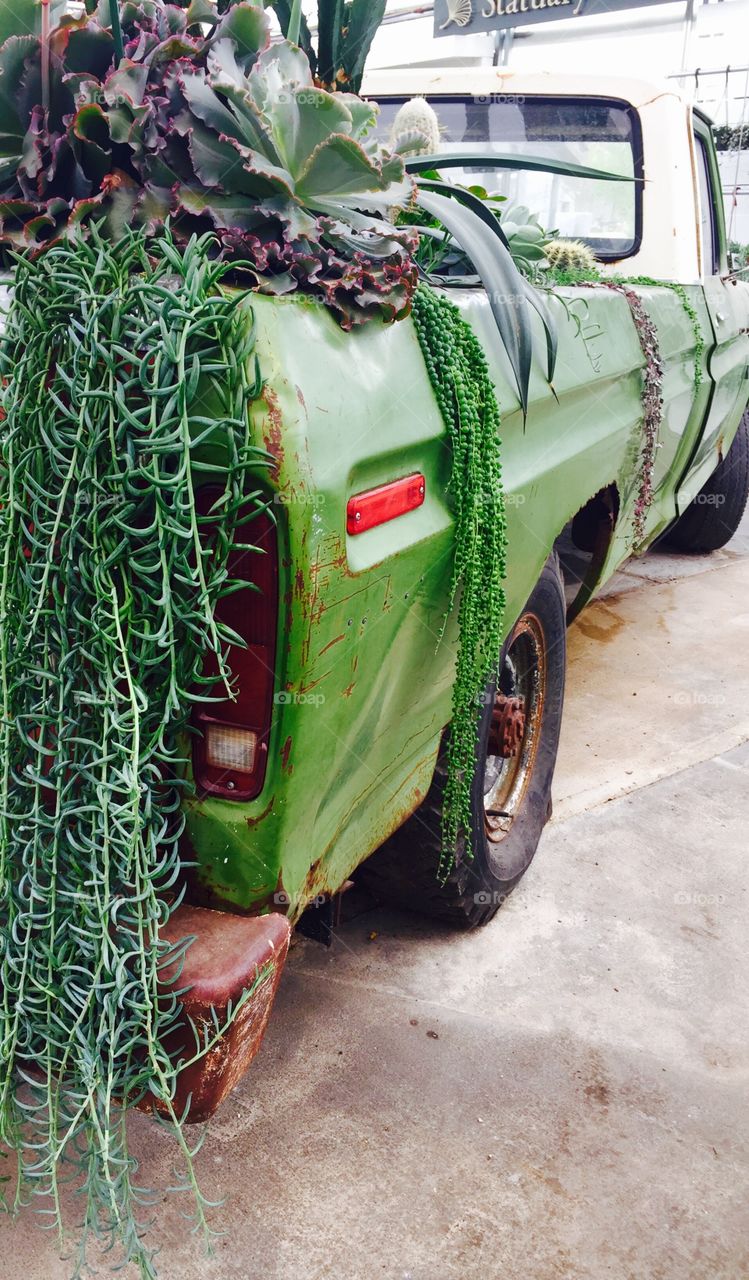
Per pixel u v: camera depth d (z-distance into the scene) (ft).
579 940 8.36
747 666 14.03
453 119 11.87
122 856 4.12
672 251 11.39
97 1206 5.63
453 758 6.46
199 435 3.93
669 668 13.89
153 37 4.83
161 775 4.44
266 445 3.98
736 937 8.49
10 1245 5.54
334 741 4.78
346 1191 5.96
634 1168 6.24
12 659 4.26
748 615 16.03
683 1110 6.70
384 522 4.87
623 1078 6.93
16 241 4.61
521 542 6.87
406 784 6.24
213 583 3.97
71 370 4.12
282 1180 6.01
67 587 4.13
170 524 3.91
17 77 4.65
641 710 12.59
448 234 6.89
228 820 4.53
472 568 5.65
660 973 8.00
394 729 5.70
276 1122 6.42
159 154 4.52
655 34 37.19
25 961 4.26
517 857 8.54
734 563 18.95
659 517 12.32
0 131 4.82
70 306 4.04
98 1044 4.12
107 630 4.06
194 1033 4.29
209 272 4.06
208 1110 4.54
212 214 4.50
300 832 4.74
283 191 4.53
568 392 7.43
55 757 4.24
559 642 8.95
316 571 4.20
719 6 36.78
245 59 4.86
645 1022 7.47
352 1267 5.50
